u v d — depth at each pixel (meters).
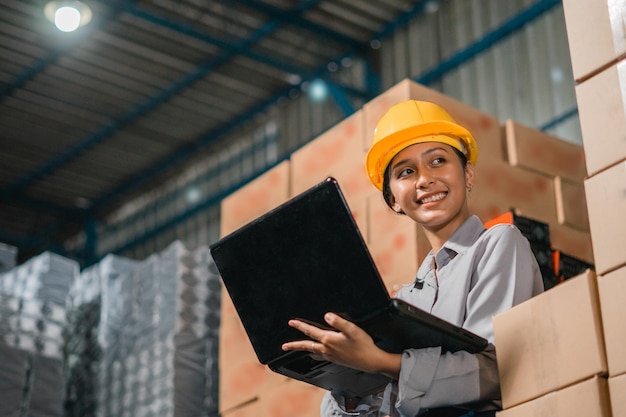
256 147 9.30
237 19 8.09
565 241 4.11
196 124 9.37
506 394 1.95
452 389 1.90
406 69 8.09
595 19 2.11
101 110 9.11
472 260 2.07
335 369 2.03
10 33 8.05
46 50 8.27
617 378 1.81
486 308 2.02
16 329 5.48
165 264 5.66
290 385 4.22
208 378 5.36
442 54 7.83
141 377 5.51
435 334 1.90
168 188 10.20
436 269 2.20
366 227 3.99
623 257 1.88
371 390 2.13
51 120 9.20
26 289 5.93
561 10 6.99
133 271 5.95
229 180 9.50
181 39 8.21
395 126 2.37
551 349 1.91
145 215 10.36
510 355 1.96
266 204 4.54
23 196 10.30
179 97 8.95
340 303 1.86
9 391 5.30
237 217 4.67
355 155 4.18
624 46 2.03
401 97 4.04
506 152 4.19
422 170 2.23
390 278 3.80
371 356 1.87
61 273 5.99
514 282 2.03
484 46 7.45
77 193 10.39
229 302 4.73
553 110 6.86
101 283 6.23
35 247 10.88
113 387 5.74
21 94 8.84
